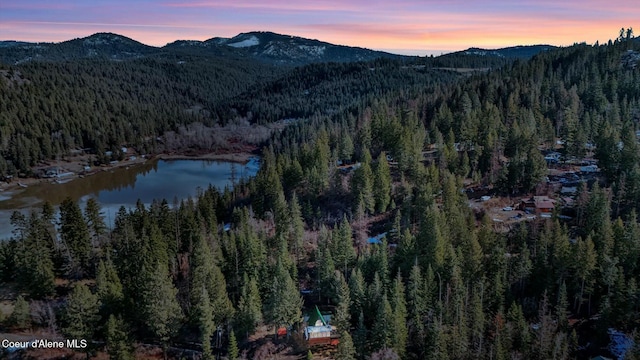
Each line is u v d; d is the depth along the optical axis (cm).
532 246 9712
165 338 7862
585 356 7362
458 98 18925
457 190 11425
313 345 8000
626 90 18875
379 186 12425
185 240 11300
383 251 8856
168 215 11494
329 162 14988
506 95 18825
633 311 7669
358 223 12050
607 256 8412
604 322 7556
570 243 9312
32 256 9419
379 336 7162
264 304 8531
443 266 8594
